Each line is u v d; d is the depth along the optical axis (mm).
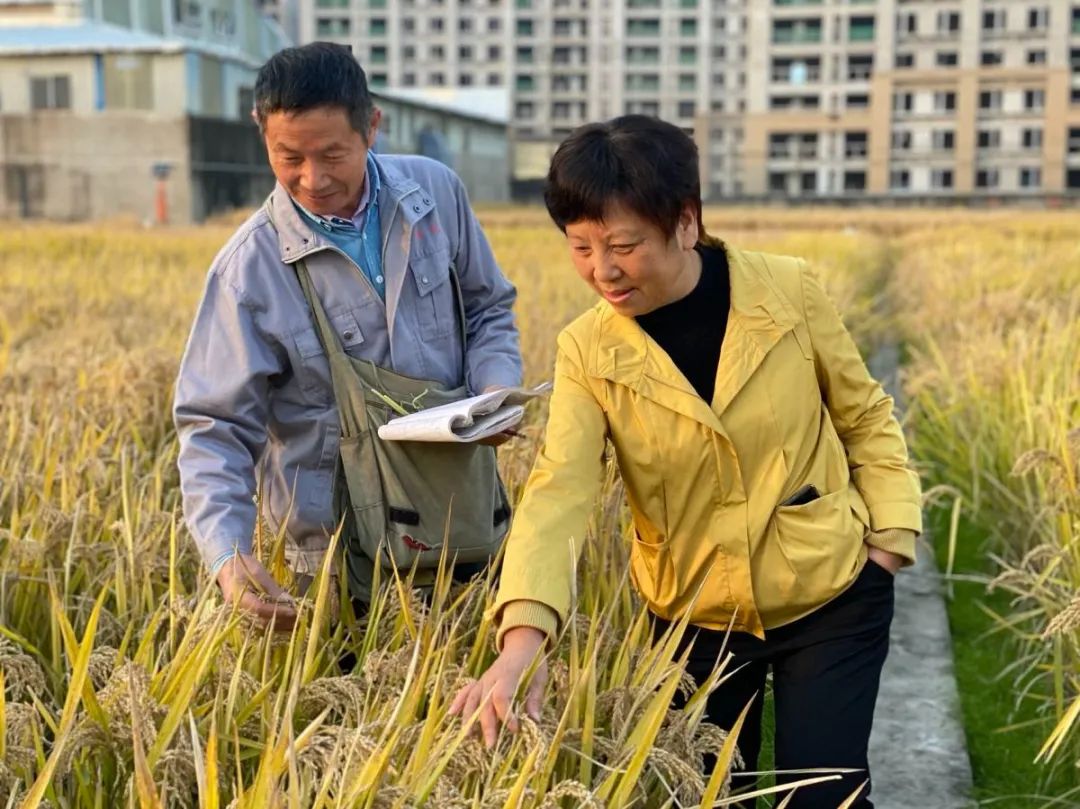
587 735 2424
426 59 104000
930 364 8727
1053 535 4758
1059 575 4582
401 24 103688
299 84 2910
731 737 2320
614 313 2715
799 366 2693
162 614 3094
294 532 3322
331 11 103750
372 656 2734
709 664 2896
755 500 2688
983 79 85125
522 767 2229
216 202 50812
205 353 3172
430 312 3305
